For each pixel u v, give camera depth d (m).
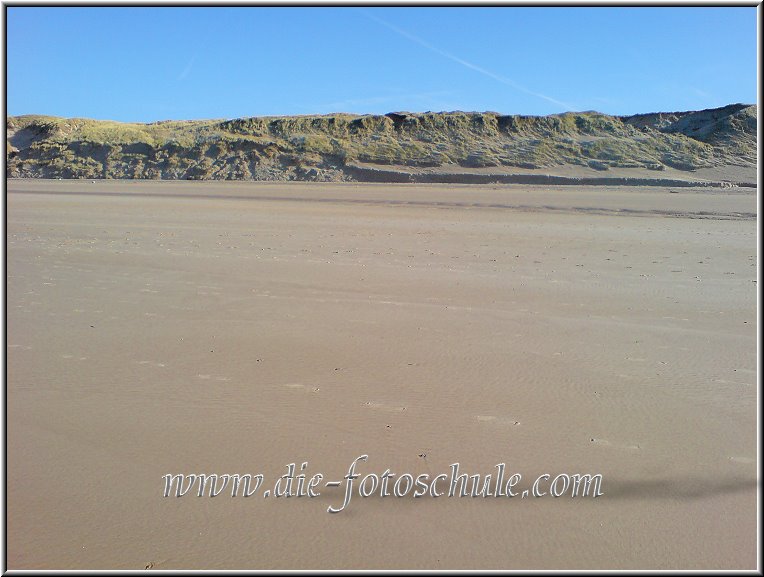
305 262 15.08
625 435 5.64
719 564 3.94
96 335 8.57
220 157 86.56
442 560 3.98
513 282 12.83
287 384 6.77
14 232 20.58
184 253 16.23
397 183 73.44
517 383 6.89
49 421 5.82
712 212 31.52
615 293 11.82
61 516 4.36
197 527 4.26
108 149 90.00
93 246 17.39
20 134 104.06
